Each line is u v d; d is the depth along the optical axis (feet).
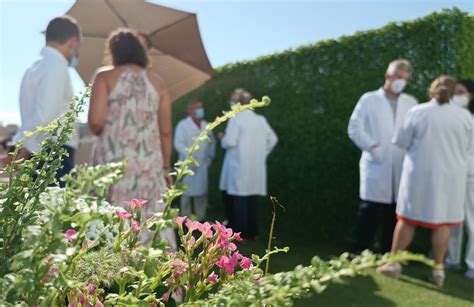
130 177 6.36
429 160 10.39
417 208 10.56
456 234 12.13
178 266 1.87
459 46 13.30
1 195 1.72
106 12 16.84
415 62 13.88
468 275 11.39
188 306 1.50
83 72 17.11
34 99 6.77
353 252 13.30
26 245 1.14
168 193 1.50
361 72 15.14
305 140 16.74
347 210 15.48
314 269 1.20
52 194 1.70
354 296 9.41
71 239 1.36
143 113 6.62
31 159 1.79
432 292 9.99
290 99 17.39
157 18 17.22
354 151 15.28
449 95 10.53
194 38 17.56
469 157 11.52
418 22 13.84
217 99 21.68
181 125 19.08
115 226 1.92
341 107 15.66
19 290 1.09
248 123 15.48
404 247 10.94
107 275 1.69
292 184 17.17
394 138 11.27
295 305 8.76
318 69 16.47
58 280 1.17
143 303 1.50
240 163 15.26
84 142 8.31
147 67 6.91
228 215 16.76
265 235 16.35
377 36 14.75
